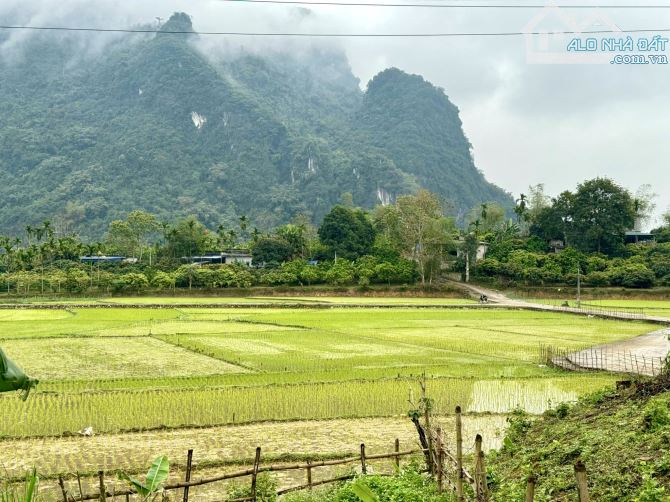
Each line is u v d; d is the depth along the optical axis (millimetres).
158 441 17562
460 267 100938
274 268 102812
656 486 9078
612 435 12117
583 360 31734
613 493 9461
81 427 18625
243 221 123250
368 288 91750
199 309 65500
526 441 14938
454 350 36406
